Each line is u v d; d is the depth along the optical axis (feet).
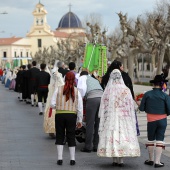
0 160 34.94
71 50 275.18
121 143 31.65
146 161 33.55
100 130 32.71
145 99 32.91
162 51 106.52
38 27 572.51
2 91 135.54
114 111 32.32
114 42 170.30
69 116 33.27
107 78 37.70
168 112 32.35
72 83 33.68
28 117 65.57
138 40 120.78
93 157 36.19
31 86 83.61
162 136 32.53
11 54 567.59
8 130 51.75
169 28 104.63
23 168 32.07
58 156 33.65
